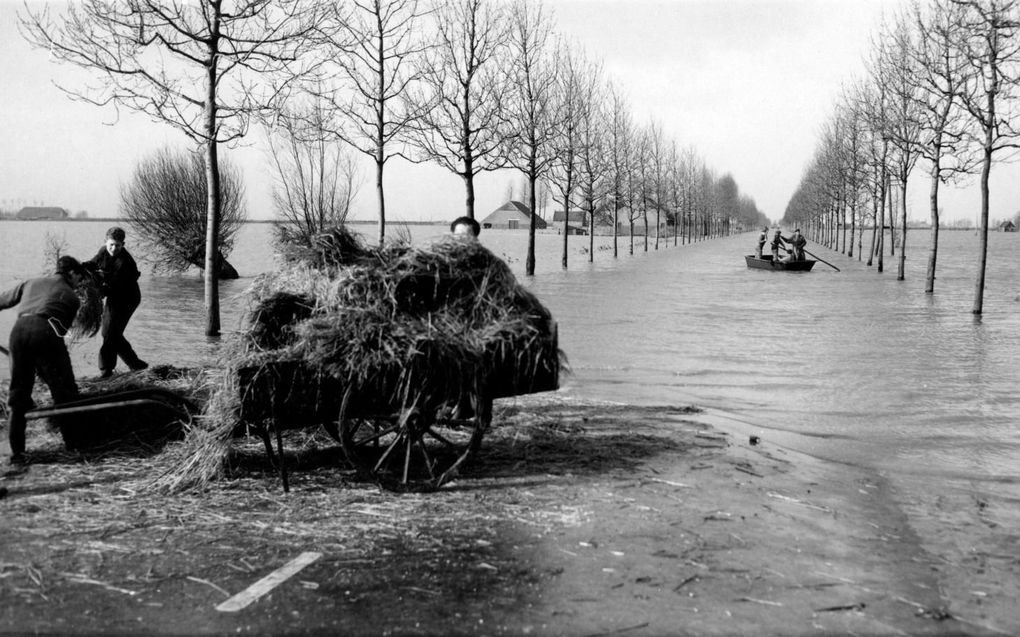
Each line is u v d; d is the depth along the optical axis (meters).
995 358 13.38
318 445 7.23
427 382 5.97
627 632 3.92
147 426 7.33
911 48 24.78
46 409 6.64
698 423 8.52
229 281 31.30
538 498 5.93
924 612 4.22
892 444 7.95
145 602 4.21
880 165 36.91
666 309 21.23
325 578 4.52
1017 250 71.69
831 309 21.50
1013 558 5.02
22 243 55.41
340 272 6.52
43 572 4.57
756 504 5.92
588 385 10.86
